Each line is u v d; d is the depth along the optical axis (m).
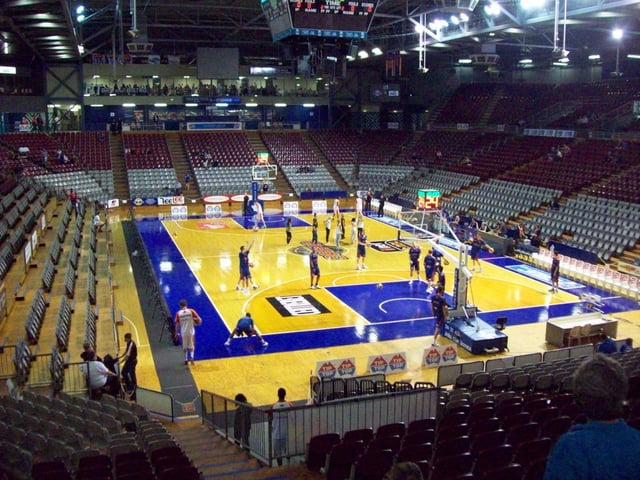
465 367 17.00
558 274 27.17
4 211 28.14
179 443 12.91
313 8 27.62
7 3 27.56
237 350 20.42
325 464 10.09
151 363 19.27
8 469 8.75
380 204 45.06
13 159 44.41
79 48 43.84
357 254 30.70
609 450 2.82
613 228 32.69
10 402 12.44
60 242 29.19
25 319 19.00
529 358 17.67
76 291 22.84
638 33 43.59
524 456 8.75
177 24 49.97
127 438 10.32
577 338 20.88
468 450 9.28
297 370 18.86
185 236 37.94
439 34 41.91
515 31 37.91
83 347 16.14
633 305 25.62
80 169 48.47
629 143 42.16
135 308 24.33
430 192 27.17
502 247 34.41
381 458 8.73
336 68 30.31
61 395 14.01
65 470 8.37
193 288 27.19
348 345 20.94
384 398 12.24
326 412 11.76
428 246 35.59
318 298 25.97
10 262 24.16
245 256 26.59
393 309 24.67
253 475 10.26
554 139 48.12
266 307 24.80
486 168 47.56
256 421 12.24
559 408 11.57
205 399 15.61
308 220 43.56
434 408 12.67
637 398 11.85
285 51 29.58
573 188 38.59
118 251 33.75
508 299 26.22
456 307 22.09
